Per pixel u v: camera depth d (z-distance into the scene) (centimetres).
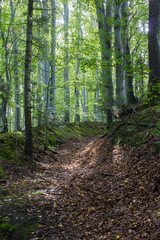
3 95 1116
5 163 802
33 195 583
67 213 474
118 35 1102
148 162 555
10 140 1031
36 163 942
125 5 1290
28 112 981
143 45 1659
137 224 355
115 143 907
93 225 405
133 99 1291
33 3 981
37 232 393
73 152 1315
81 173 802
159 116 767
